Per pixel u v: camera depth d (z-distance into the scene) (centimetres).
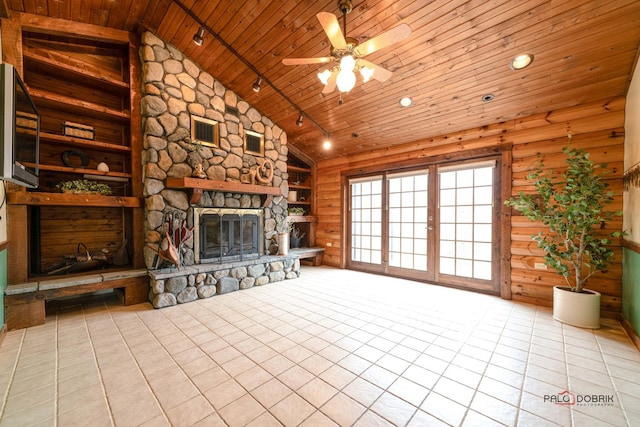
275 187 476
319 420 150
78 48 370
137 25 347
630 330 251
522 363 208
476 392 175
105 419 150
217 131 421
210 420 150
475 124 389
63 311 317
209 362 209
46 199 299
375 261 531
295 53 339
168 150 367
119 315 305
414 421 150
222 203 421
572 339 247
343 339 247
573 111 318
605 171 294
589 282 306
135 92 366
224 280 388
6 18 288
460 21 257
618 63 259
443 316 302
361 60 233
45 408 158
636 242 248
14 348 229
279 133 520
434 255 443
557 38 250
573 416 154
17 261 284
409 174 475
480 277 398
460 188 419
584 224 271
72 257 349
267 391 175
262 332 261
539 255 342
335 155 585
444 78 323
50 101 318
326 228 606
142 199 365
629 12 218
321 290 405
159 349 228
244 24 316
